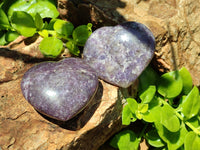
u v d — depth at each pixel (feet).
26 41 0.86
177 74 0.83
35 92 0.68
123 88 0.83
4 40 0.93
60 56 0.86
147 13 0.88
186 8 0.89
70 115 0.67
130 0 0.91
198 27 0.90
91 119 0.75
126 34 0.77
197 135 0.78
